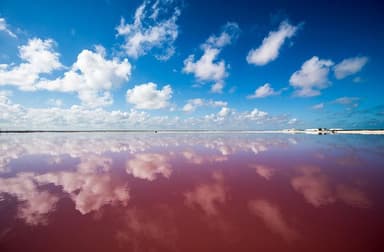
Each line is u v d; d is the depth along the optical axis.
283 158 12.30
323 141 24.45
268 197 5.87
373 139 26.83
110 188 6.73
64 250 3.50
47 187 6.79
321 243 3.62
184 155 13.95
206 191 6.43
